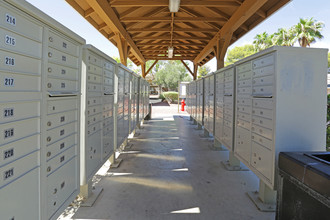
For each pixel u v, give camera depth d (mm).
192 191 2805
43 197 1408
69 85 1779
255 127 2525
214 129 4855
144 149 4992
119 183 3031
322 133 2117
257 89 2475
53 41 1486
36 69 1296
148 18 5582
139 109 7121
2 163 1027
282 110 2062
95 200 2514
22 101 1163
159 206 2412
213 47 7895
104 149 2939
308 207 1506
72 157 1898
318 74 2104
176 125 8906
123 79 4160
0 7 988
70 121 1835
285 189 1807
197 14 6289
